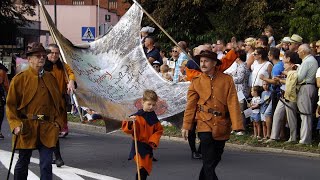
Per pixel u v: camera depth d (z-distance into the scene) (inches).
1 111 540.4
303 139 487.8
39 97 291.0
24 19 1845.5
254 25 853.8
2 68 537.6
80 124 663.1
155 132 324.2
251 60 546.0
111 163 418.3
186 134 305.7
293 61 498.6
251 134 545.0
